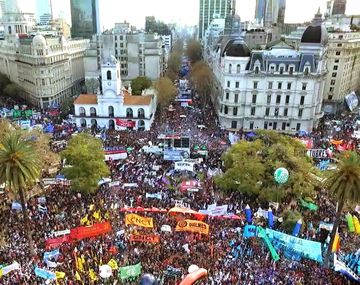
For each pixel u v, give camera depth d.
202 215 62.12
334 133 117.38
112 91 121.19
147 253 53.75
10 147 53.38
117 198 70.06
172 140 92.25
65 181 73.69
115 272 49.38
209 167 86.00
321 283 48.97
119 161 87.12
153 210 63.09
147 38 193.62
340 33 143.12
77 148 72.94
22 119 124.50
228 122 122.38
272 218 61.34
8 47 173.25
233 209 67.12
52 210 64.56
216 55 152.62
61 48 164.50
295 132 120.44
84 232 56.75
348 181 50.75
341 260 53.03
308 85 114.38
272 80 115.62
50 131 109.62
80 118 124.38
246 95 118.25
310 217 65.31
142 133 115.62
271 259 53.66
